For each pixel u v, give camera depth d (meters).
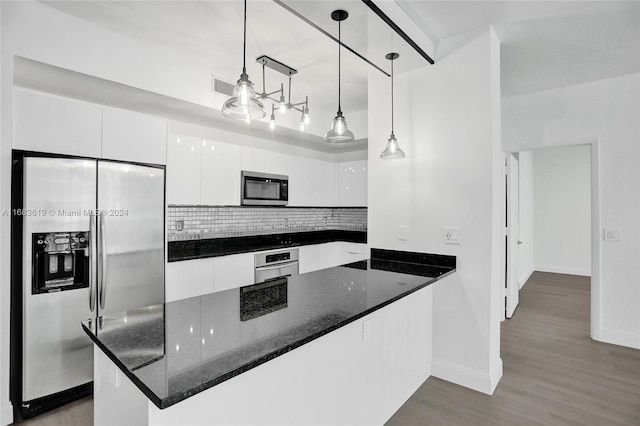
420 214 2.66
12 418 2.03
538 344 3.18
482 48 2.35
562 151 6.63
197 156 3.35
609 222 3.21
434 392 2.34
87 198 2.29
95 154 2.35
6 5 1.96
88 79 2.35
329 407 1.54
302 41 2.56
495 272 2.43
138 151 2.58
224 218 4.04
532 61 2.83
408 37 2.17
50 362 2.17
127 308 2.49
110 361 1.19
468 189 2.42
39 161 2.10
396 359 2.09
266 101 3.57
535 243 6.96
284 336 1.21
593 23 2.26
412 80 2.70
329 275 2.25
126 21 2.27
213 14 2.19
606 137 3.20
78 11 2.15
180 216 3.61
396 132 2.79
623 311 3.16
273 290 1.85
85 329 1.30
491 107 2.32
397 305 2.09
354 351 1.70
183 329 1.28
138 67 2.52
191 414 1.01
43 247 2.13
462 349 2.46
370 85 2.96
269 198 4.03
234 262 3.37
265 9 2.14
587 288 5.41
